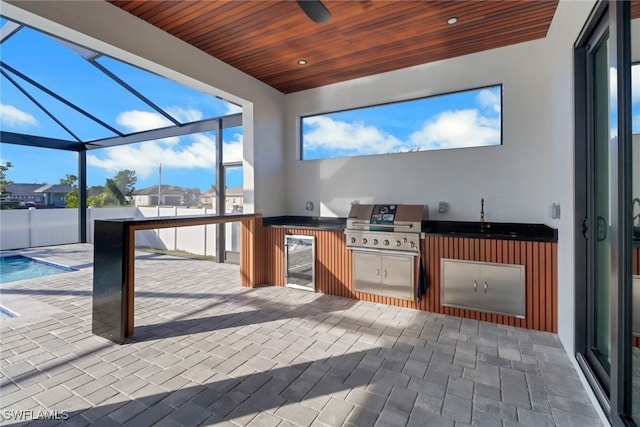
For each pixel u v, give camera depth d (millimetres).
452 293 3336
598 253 2109
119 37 2807
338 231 4020
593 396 1848
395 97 4160
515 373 2213
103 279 2807
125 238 2742
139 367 2303
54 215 8070
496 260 3115
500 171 3576
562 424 1700
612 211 1557
